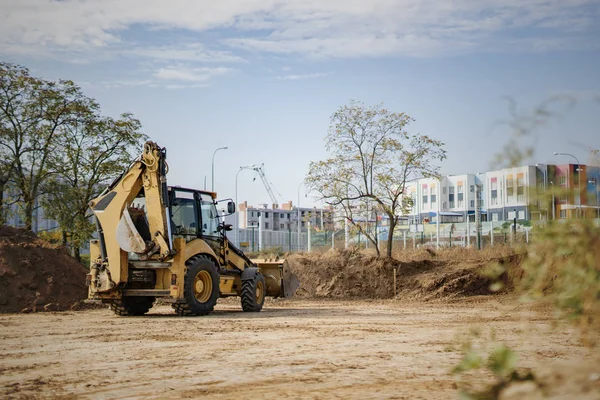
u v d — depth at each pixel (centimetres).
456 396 661
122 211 1653
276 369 844
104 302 1741
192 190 1794
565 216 329
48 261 2047
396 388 710
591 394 370
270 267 2105
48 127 2845
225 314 1797
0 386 744
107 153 2912
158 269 1691
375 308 2039
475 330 378
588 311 322
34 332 1306
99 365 890
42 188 2827
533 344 1033
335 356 958
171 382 761
